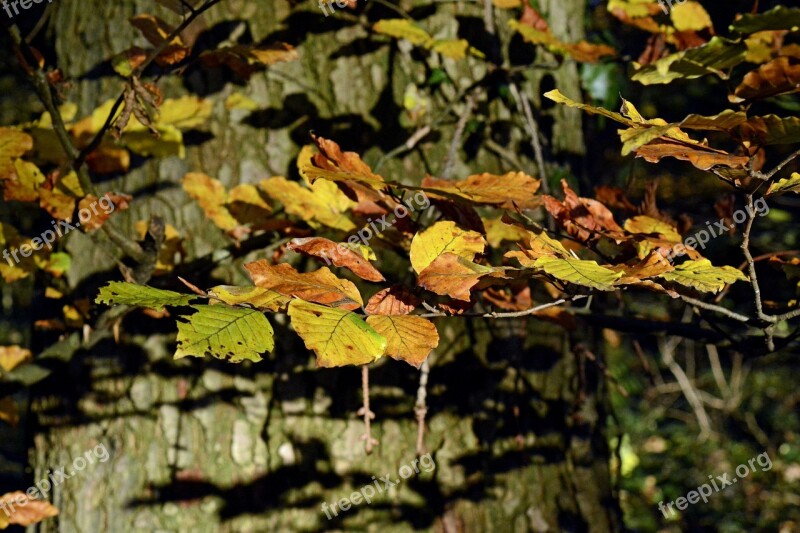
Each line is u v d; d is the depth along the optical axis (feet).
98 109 9.23
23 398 21.66
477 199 8.04
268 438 9.24
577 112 11.79
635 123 7.64
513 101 10.66
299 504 9.21
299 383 9.29
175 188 9.52
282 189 8.48
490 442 9.75
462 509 9.49
